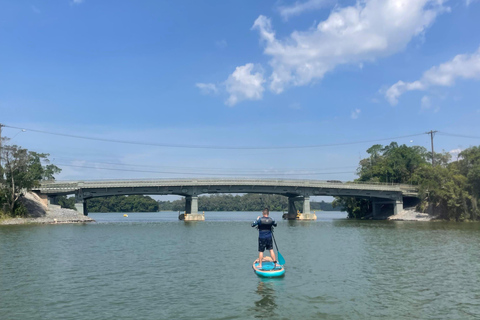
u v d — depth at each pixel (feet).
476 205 341.21
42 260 93.04
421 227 245.65
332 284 64.80
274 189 391.04
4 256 100.27
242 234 185.26
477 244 131.54
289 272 75.72
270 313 48.78
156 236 170.60
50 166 447.42
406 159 467.93
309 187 394.73
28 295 57.72
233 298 55.93
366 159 525.34
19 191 294.87
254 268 75.41
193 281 67.41
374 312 49.19
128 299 55.47
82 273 75.36
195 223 320.09
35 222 289.74
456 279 68.80
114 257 98.32
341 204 517.55
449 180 358.23
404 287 62.59
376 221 360.69
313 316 47.65
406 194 410.11
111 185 334.44
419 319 46.55
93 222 324.19
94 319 46.55
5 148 285.43
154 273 75.15
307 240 148.25
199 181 362.12
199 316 47.62
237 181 369.91
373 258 95.71
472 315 48.03
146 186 343.46
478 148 357.82
